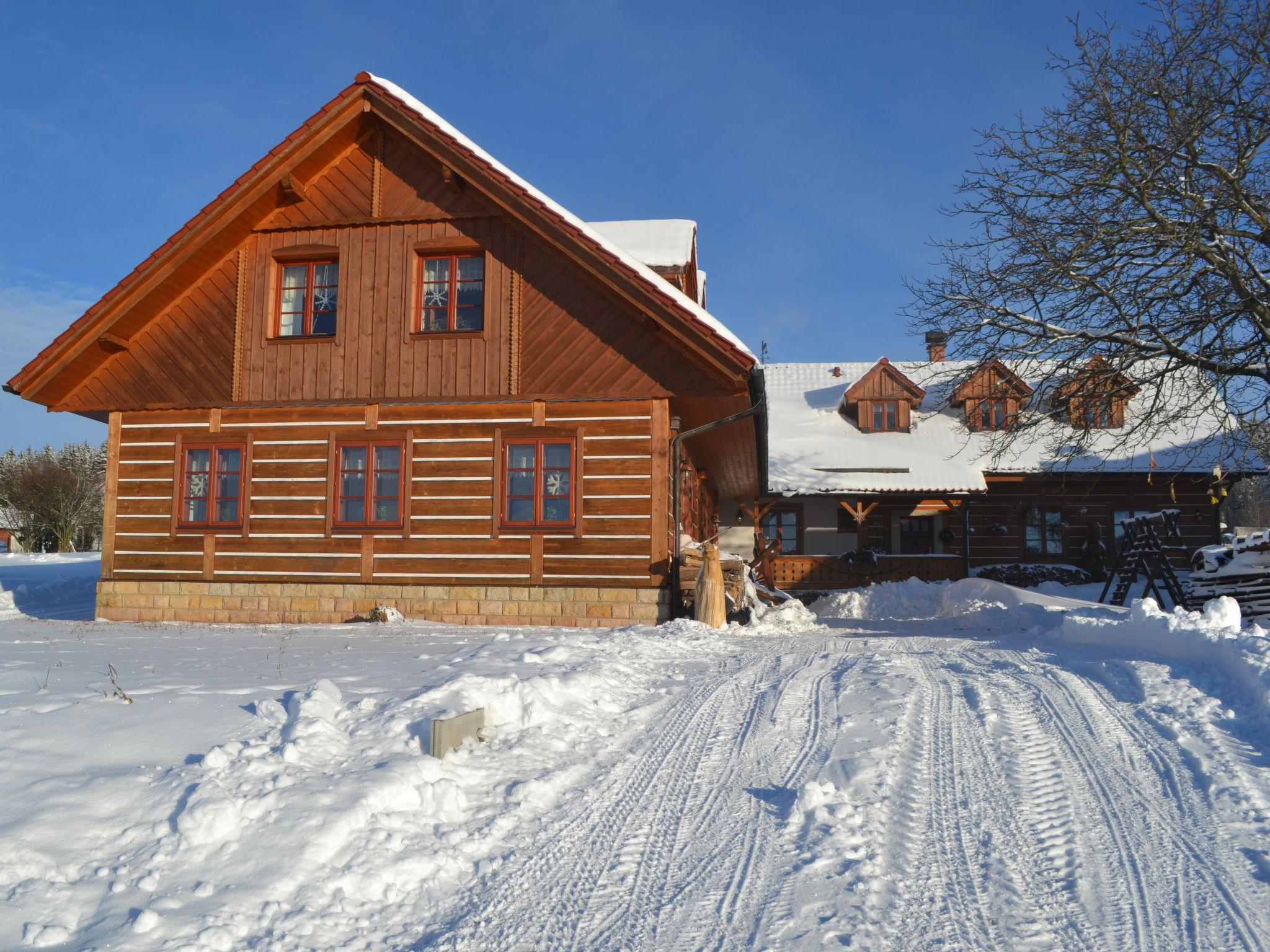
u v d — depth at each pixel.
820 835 4.84
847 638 12.36
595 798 5.51
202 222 14.55
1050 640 10.78
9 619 16.52
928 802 5.31
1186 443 27.22
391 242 15.05
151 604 15.33
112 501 15.63
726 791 5.60
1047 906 4.10
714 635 11.80
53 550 52.03
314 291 15.41
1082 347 14.44
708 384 13.93
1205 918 3.97
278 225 15.33
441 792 5.25
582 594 14.13
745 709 7.39
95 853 4.39
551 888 4.37
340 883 4.27
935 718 6.88
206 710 6.42
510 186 14.09
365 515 14.91
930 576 26.75
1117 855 4.61
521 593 14.28
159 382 15.47
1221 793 5.25
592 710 7.24
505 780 5.68
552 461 14.47
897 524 30.36
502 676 7.83
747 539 29.94
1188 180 13.70
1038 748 6.15
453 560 14.55
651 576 14.02
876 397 30.80
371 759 5.57
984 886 4.30
